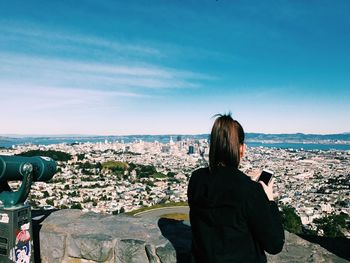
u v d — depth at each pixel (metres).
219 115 2.28
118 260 3.50
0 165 3.00
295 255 3.64
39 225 4.02
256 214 2.03
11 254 3.11
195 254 2.28
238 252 2.06
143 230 3.85
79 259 3.65
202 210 2.19
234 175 2.15
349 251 3.94
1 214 3.14
